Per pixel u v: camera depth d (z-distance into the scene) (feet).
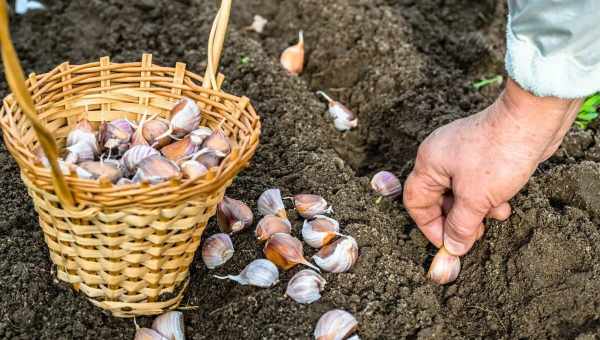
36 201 1.80
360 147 2.66
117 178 1.83
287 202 2.25
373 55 2.83
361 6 2.97
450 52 2.93
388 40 2.84
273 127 2.53
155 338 1.94
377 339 1.97
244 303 2.00
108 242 1.76
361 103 2.74
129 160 1.89
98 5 2.96
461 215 2.00
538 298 2.07
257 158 2.42
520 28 1.72
